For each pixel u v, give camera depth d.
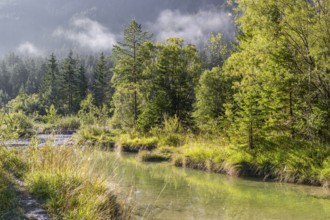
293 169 13.45
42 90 78.56
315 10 15.86
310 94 15.96
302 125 15.62
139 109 41.25
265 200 10.27
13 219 5.11
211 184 12.69
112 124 41.06
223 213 8.77
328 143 14.62
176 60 43.31
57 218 5.36
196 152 17.28
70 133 35.09
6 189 6.15
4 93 110.94
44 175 6.88
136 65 42.53
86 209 5.83
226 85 34.12
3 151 8.23
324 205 9.73
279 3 16.64
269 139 15.85
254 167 14.46
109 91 77.12
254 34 18.97
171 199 10.10
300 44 16.81
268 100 16.34
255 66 18.39
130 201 8.45
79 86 75.50
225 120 19.80
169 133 24.27
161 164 17.70
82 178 7.23
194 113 35.28
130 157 20.22
